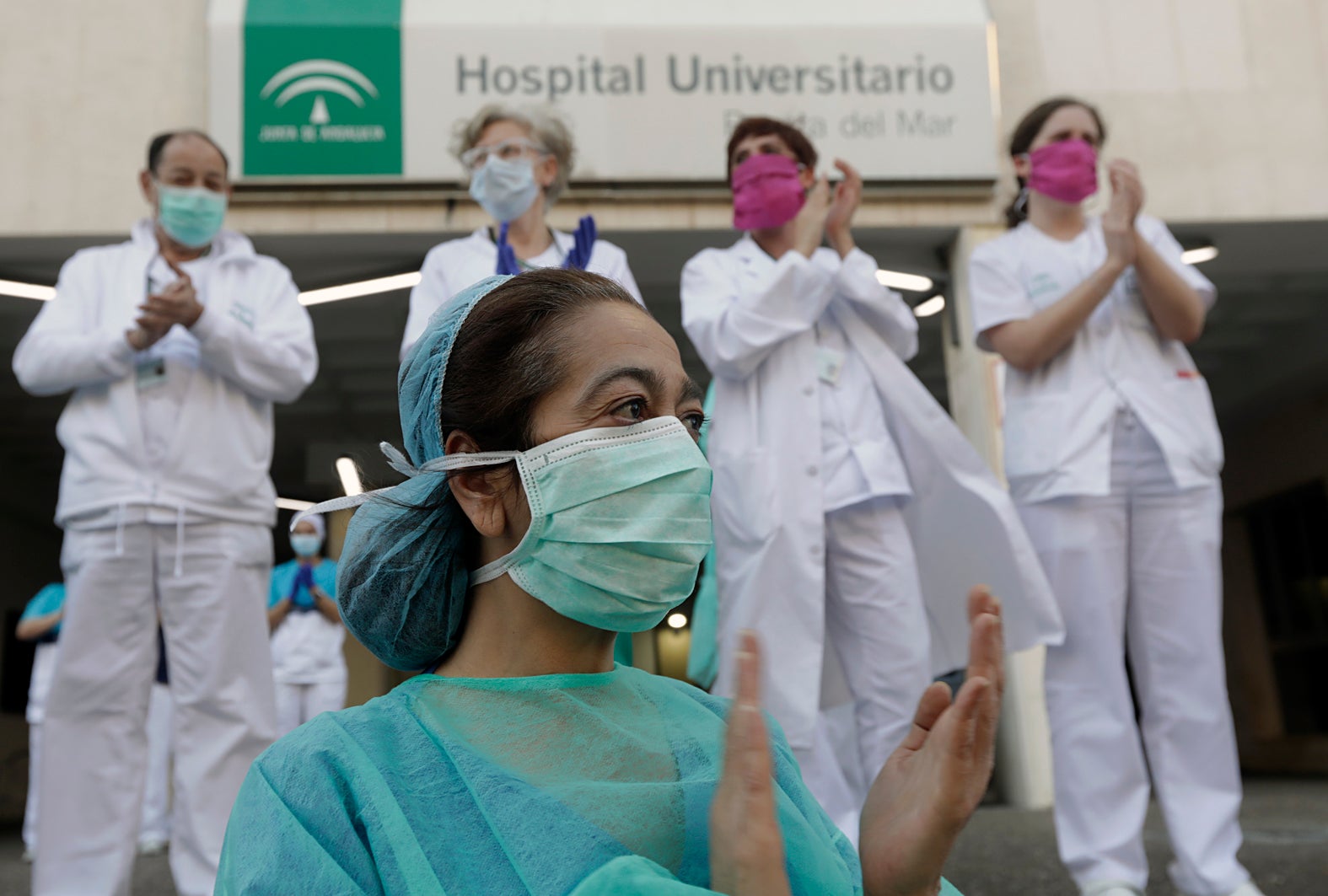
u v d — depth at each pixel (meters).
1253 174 7.24
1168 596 3.05
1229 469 13.68
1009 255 3.31
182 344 3.09
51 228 6.61
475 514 1.04
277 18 6.70
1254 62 7.34
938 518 3.07
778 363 2.99
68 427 3.04
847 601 2.92
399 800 0.87
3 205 6.60
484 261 3.12
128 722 2.95
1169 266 3.13
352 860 0.85
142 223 3.37
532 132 3.20
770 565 2.84
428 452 1.07
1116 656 3.02
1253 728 13.34
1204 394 3.20
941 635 3.10
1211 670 3.00
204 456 3.04
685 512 1.05
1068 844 2.98
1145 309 3.21
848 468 2.93
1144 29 7.31
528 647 1.04
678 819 0.89
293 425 10.48
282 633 6.66
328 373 9.59
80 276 3.21
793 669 2.79
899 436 3.09
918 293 8.06
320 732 0.92
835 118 6.94
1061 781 3.03
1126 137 7.22
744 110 6.89
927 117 6.98
